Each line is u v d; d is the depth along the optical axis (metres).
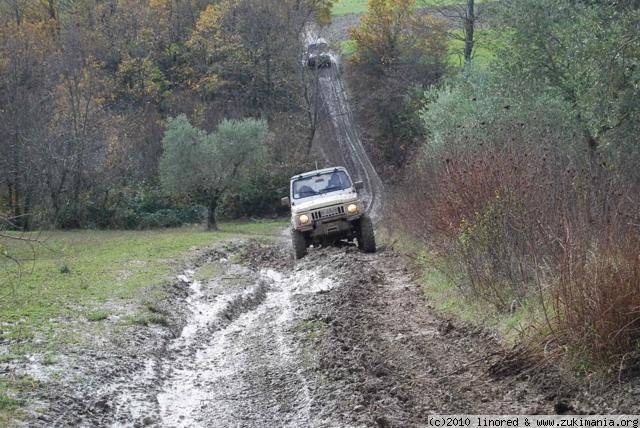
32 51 35.56
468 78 26.02
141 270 14.93
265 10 53.78
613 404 6.13
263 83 54.53
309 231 17.02
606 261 7.02
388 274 14.00
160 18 53.59
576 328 6.87
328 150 55.31
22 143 33.38
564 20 17.41
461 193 10.71
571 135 15.50
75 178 36.94
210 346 9.85
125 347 8.91
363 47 58.62
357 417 6.24
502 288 9.37
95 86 37.94
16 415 6.39
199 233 30.30
